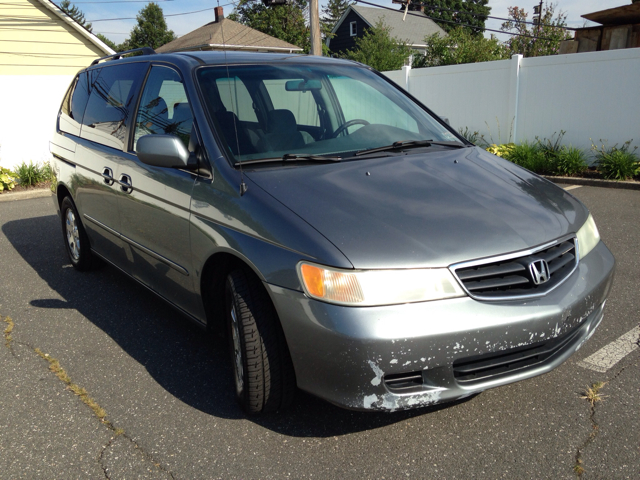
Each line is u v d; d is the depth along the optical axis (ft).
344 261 7.36
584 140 32.53
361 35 131.03
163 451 8.27
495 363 7.77
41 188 33.50
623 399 9.21
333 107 11.80
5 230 22.90
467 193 9.04
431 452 8.07
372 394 7.34
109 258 14.33
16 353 11.58
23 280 16.29
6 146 37.04
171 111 11.12
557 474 7.50
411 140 11.48
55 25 50.55
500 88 35.91
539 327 7.66
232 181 9.08
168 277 10.98
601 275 8.85
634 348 10.98
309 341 7.50
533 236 8.18
